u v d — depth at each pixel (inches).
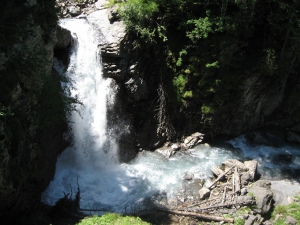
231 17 1000.2
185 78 1053.2
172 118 1070.4
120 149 1003.3
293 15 1000.2
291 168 1004.6
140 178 930.7
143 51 1002.1
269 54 1018.7
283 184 932.0
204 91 1050.7
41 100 747.4
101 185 898.1
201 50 1023.0
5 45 624.4
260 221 785.6
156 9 984.9
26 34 677.9
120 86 981.2
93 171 946.7
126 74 978.7
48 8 750.5
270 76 1064.8
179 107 1059.9
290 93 1167.6
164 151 1042.1
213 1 1010.7
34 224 710.5
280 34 1035.9
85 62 974.4
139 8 952.3
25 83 691.4
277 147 1101.1
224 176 918.4
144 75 1016.9
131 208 818.8
